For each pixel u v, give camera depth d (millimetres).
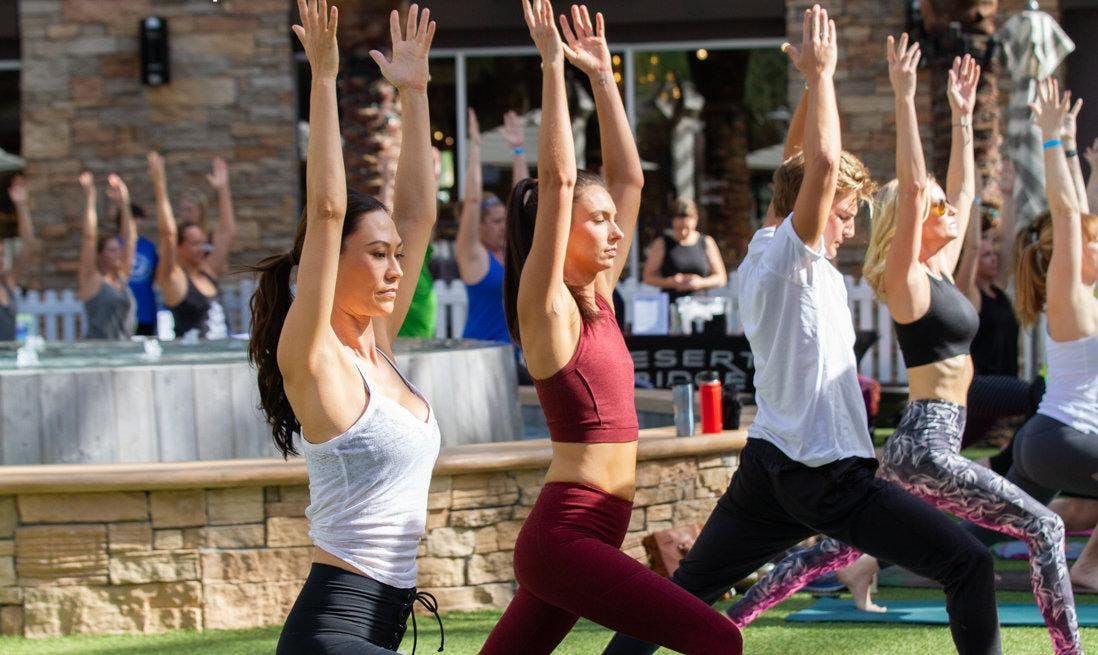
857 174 4793
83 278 12102
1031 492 6789
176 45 16531
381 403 3672
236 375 7461
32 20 16656
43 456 7176
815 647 5988
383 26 12336
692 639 3938
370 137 12375
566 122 3988
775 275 4566
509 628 4215
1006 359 10555
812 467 4566
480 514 6750
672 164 17188
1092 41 15719
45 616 6422
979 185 10883
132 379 7293
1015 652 5809
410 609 3744
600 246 4160
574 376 4066
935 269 5449
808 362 4566
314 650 3547
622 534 4137
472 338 9953
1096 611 6602
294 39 16484
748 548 4805
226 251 13023
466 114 17062
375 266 3764
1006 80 15469
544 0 4039
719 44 16812
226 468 6465
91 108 16656
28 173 16719
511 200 4316
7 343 10914
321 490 3666
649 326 12297
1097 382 6352
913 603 6805
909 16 15391
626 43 16953
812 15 4410
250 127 16516
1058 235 6324
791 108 16344
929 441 5176
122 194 12188
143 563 6445
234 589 6496
